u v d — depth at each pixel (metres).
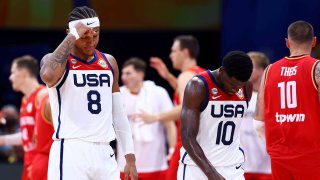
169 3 30.06
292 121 15.32
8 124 25.44
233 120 14.11
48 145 17.38
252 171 19.84
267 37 28.00
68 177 13.18
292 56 15.52
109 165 13.54
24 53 32.19
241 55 13.51
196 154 13.54
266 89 15.89
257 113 16.44
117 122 14.18
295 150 15.30
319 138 15.10
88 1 29.67
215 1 29.86
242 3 28.14
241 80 13.52
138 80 22.34
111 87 13.74
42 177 17.48
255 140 19.80
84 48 13.30
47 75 12.84
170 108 22.66
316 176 15.17
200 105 13.85
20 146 25.36
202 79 13.85
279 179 15.72
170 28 30.20
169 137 22.36
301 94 15.18
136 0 30.09
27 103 19.48
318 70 15.00
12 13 30.09
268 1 27.86
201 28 30.06
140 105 22.30
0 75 32.28
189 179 14.17
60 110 13.30
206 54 32.09
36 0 30.00
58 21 30.02
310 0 27.52
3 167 23.77
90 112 13.35
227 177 14.16
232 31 28.30
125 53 32.81
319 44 27.91
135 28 30.20
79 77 13.30
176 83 21.92
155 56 32.84
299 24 15.55
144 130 22.12
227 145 14.15
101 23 30.09
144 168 22.19
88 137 13.29
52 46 32.19
